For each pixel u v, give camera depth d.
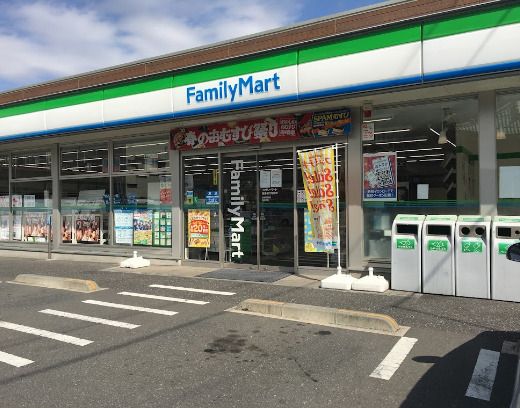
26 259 13.82
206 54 10.27
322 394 4.06
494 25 6.86
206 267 10.93
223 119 10.20
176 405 3.90
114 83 10.99
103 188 12.83
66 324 6.41
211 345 5.39
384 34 7.75
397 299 7.22
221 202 10.78
